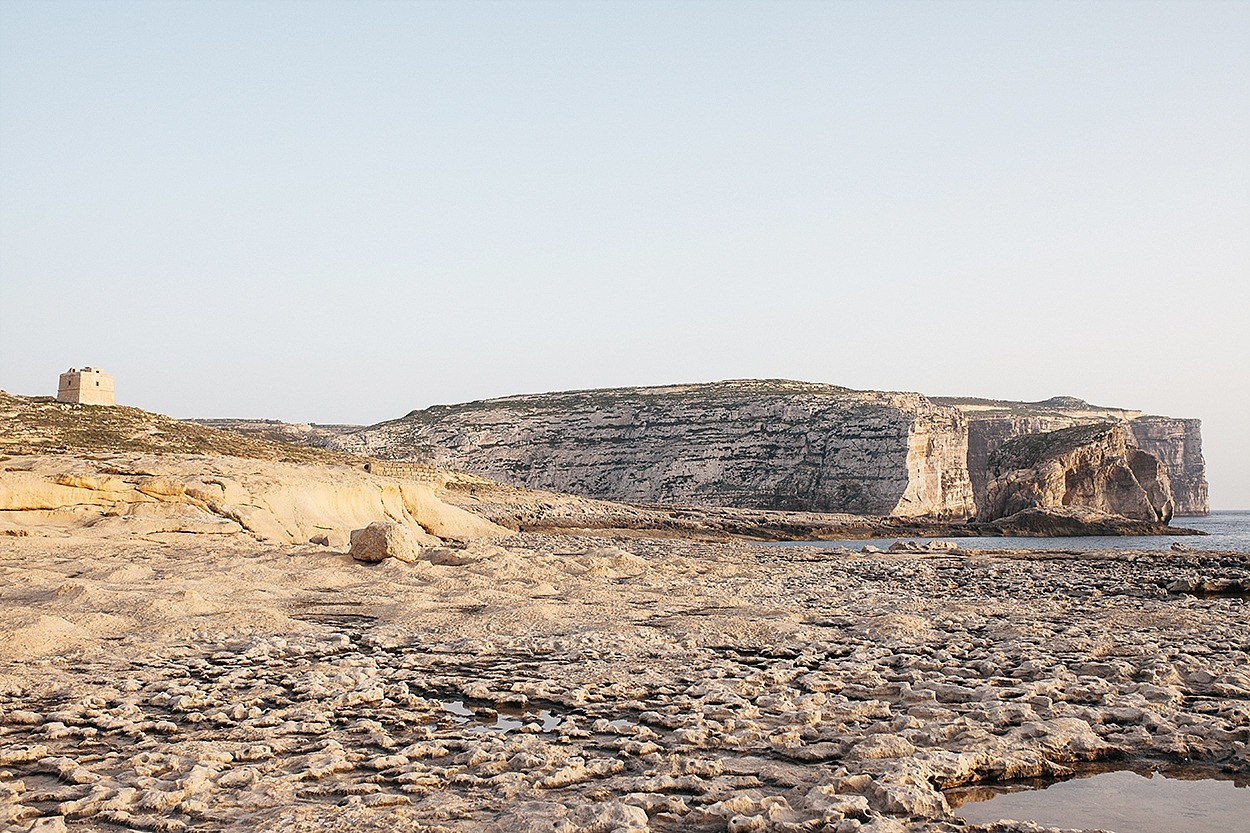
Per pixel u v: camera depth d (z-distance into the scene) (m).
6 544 32.03
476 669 16.39
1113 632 20.00
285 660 16.86
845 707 13.35
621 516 114.19
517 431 185.62
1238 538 113.12
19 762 11.09
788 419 166.38
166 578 25.53
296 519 46.25
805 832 8.90
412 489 57.47
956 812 9.84
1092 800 10.19
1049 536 116.31
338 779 10.55
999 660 16.77
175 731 12.34
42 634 17.41
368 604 23.38
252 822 9.25
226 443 87.31
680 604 24.19
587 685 15.00
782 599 26.20
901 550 58.00
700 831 9.05
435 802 9.74
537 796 9.95
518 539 60.47
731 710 13.42
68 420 78.69
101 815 9.34
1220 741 11.95
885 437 152.50
